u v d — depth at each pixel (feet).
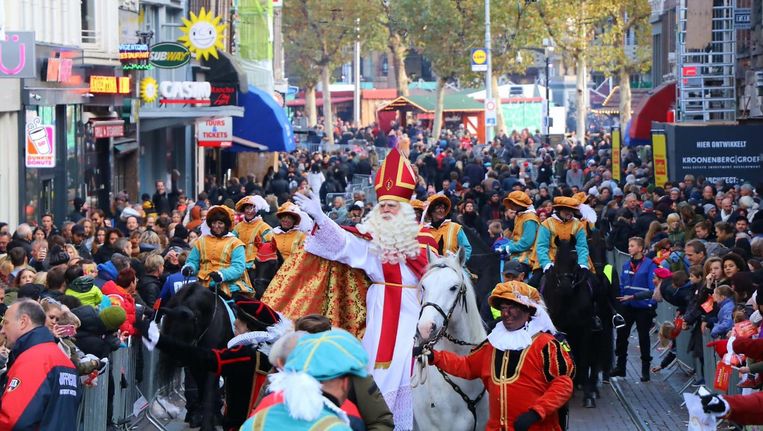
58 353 30.86
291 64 272.92
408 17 241.55
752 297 42.27
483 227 82.69
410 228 32.60
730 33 129.29
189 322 39.17
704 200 89.30
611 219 90.68
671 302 56.44
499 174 126.21
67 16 91.04
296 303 31.76
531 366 30.91
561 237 52.01
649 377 59.26
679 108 131.75
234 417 30.45
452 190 108.47
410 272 33.14
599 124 317.42
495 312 50.34
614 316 54.03
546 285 50.90
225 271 46.70
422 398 33.32
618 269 80.38
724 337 48.65
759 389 37.81
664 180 110.83
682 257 61.57
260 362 29.73
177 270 55.57
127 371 46.96
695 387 55.98
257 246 54.85
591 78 343.05
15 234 59.36
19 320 30.78
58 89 84.43
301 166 149.79
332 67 278.67
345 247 31.68
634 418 50.44
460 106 268.62
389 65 380.17
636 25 225.76
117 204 84.58
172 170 125.18
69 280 44.14
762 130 106.32
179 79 118.52
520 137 217.56
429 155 145.69
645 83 282.97
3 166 77.61
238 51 162.91
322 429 19.04
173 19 124.88
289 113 234.79
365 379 24.79
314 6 261.03
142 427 49.34
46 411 30.27
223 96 122.42
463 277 32.99
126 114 101.35
